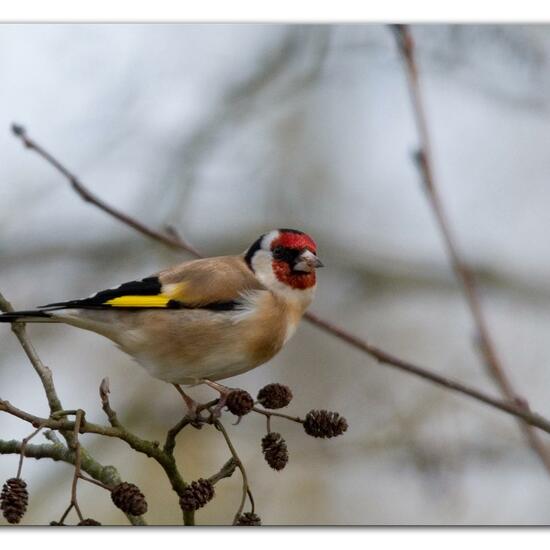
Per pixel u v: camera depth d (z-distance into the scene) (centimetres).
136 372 1298
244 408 716
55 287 1449
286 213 1545
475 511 1178
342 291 1538
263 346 899
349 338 858
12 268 1439
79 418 661
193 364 876
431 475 1189
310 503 1207
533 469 1184
